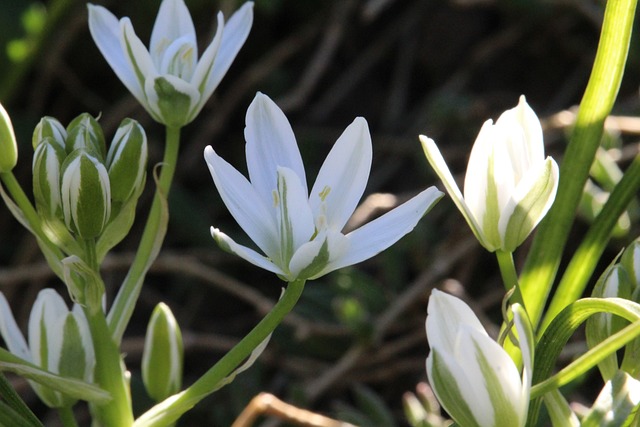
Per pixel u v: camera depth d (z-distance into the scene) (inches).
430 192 11.5
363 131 11.5
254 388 18.9
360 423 16.4
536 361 11.7
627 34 12.4
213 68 12.8
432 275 18.2
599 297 11.9
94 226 11.8
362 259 11.4
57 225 11.9
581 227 20.5
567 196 12.5
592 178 20.7
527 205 11.5
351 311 17.5
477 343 10.9
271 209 11.5
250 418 14.5
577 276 12.6
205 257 21.6
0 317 12.9
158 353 13.1
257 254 11.5
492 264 20.6
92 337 12.2
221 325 22.1
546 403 11.8
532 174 11.4
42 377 12.0
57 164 11.7
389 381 20.0
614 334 11.6
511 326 11.5
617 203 12.5
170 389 13.2
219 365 11.9
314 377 19.3
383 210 20.5
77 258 11.8
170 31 13.0
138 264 12.5
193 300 22.1
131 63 12.5
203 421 19.6
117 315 12.4
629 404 11.3
